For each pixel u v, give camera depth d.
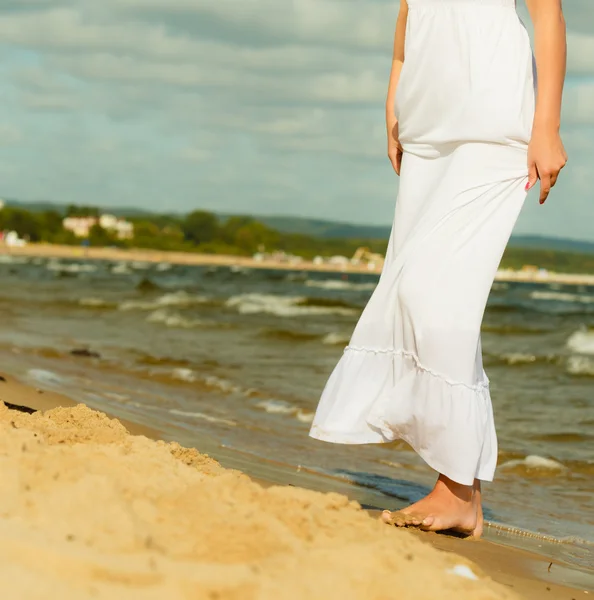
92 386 6.64
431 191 2.95
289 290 37.09
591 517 3.80
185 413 5.73
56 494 1.98
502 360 10.80
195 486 2.26
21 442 2.42
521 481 4.56
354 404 2.94
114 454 2.49
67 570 1.59
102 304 18.00
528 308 26.12
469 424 2.77
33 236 166.25
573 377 9.41
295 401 6.69
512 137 2.80
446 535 3.00
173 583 1.59
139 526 1.88
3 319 13.35
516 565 2.75
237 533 1.95
